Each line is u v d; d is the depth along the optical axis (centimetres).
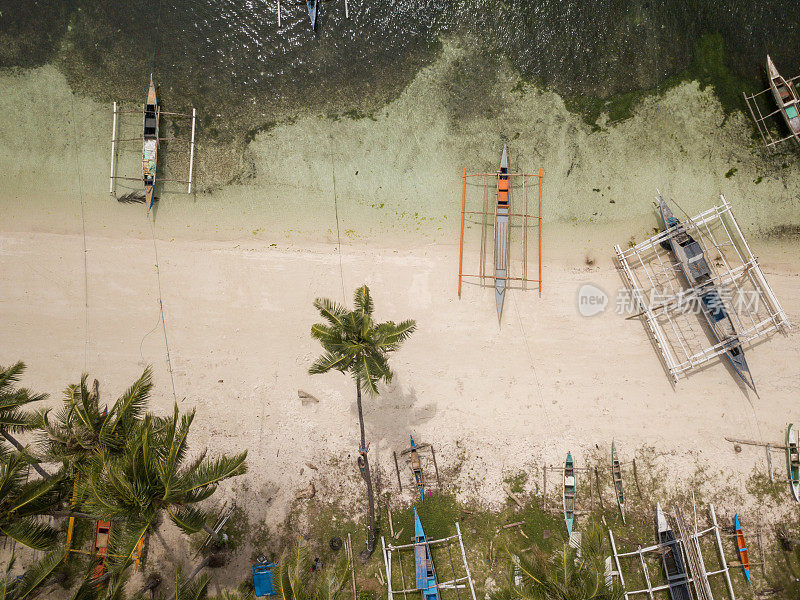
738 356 2292
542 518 2316
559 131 2414
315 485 2341
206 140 2427
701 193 2388
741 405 2328
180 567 2002
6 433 1953
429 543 2303
